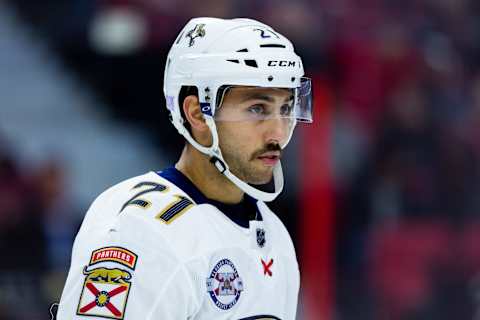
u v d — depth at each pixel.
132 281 6.25
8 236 17.14
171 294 6.24
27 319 16.44
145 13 19.73
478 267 18.11
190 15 19.58
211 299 6.44
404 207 18.34
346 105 18.92
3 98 20.67
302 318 16.95
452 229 18.39
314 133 17.48
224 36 6.65
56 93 20.70
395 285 17.64
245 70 6.52
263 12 19.41
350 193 17.97
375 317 17.45
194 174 6.82
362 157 18.39
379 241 17.86
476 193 18.80
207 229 6.55
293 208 17.38
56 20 21.08
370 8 20.47
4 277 16.64
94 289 6.28
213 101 6.58
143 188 6.71
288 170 17.47
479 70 21.17
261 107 6.64
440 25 21.36
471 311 17.83
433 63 20.56
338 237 17.61
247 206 6.98
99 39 20.23
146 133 20.17
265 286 6.82
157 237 6.34
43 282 16.88
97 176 19.64
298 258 17.27
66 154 19.83
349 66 19.30
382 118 19.14
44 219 17.80
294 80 6.65
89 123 20.28
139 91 20.09
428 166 18.86
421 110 19.50
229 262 6.60
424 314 17.73
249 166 6.66
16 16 21.36
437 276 17.97
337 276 17.30
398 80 19.81
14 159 18.56
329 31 19.56
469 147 19.25
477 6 22.39
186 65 6.73
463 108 20.19
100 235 6.48
